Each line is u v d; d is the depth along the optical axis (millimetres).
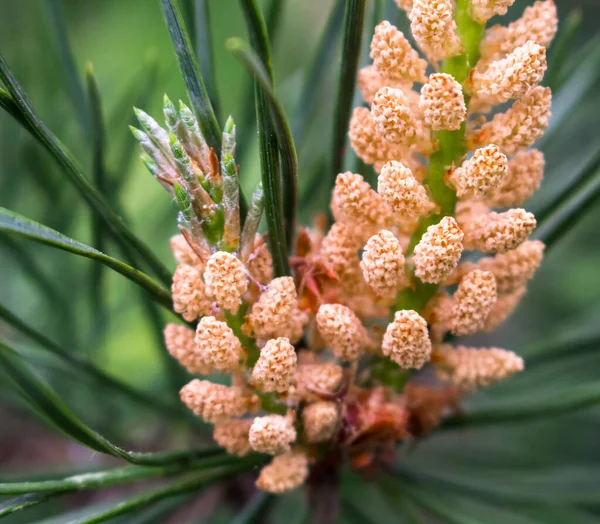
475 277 187
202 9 203
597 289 344
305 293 194
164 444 257
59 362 234
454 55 185
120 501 200
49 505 244
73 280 259
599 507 240
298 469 194
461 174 183
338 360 210
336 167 205
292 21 380
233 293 181
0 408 256
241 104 227
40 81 259
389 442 201
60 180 246
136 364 296
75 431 180
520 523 270
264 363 182
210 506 247
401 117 182
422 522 220
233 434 193
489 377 197
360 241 195
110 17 359
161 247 272
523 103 185
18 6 259
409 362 186
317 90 224
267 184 183
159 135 182
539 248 194
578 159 260
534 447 299
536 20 187
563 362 260
